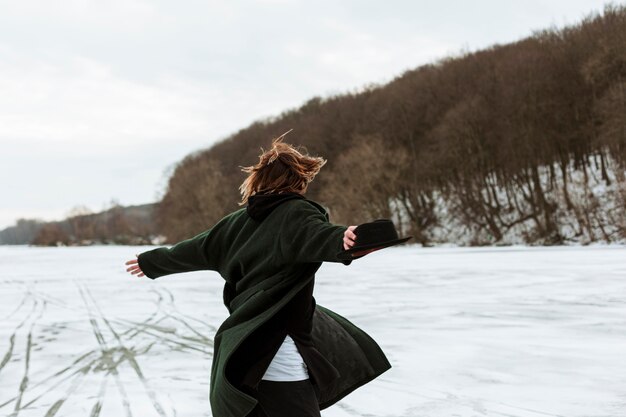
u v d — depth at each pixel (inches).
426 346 279.1
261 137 3878.0
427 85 2618.1
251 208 99.1
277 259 93.4
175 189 3221.0
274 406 90.4
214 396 92.1
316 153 2893.7
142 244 4635.8
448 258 1064.8
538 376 216.2
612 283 533.6
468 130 2048.5
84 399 205.6
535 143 1911.9
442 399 190.7
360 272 783.7
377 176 2043.6
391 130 2501.2
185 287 660.7
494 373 222.7
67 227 6378.0
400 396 195.2
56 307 502.0
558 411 174.7
